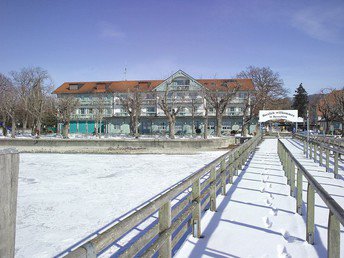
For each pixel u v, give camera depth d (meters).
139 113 48.25
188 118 52.56
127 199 8.56
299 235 4.98
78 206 7.83
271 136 49.22
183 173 13.91
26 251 5.01
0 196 1.56
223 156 7.95
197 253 4.34
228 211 6.42
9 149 1.64
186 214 4.27
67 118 40.59
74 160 20.97
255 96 46.66
